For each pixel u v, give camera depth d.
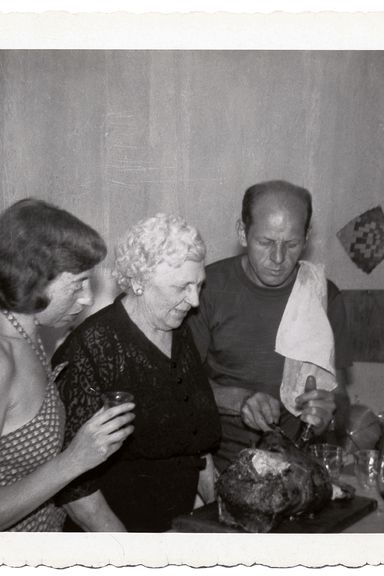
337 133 2.14
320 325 2.17
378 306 2.23
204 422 1.71
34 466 1.46
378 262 2.23
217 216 2.12
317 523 1.31
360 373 2.24
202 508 1.41
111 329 1.61
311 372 2.16
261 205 2.07
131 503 1.63
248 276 2.16
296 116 2.12
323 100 2.12
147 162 2.04
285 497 1.26
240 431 2.08
